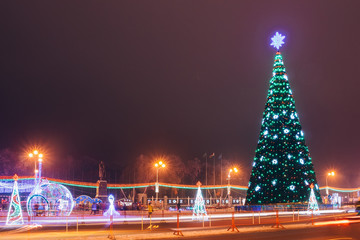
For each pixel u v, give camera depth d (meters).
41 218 46.84
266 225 36.22
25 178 66.31
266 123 62.06
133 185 84.75
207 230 32.16
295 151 60.03
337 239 26.56
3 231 32.12
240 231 31.55
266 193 59.19
